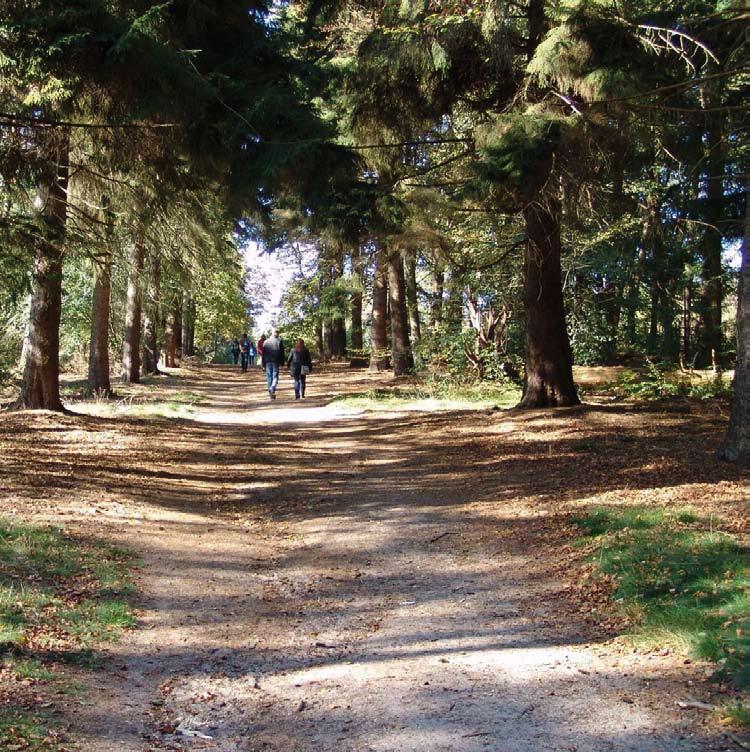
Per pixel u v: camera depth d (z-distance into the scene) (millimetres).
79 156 13352
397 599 6754
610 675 4770
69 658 4984
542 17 13773
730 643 4777
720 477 9664
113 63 9742
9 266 10805
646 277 20547
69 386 25719
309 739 4176
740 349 10453
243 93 11031
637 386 19047
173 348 39500
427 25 13148
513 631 5812
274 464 13602
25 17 9328
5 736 3764
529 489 10336
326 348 47219
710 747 3756
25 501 8922
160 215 14508
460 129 16109
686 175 15180
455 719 4301
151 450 13828
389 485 11531
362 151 15641
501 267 20453
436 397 21562
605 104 11844
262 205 12867
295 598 6875
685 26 11711
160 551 7852
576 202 14109
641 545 7027
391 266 24641
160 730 4270
